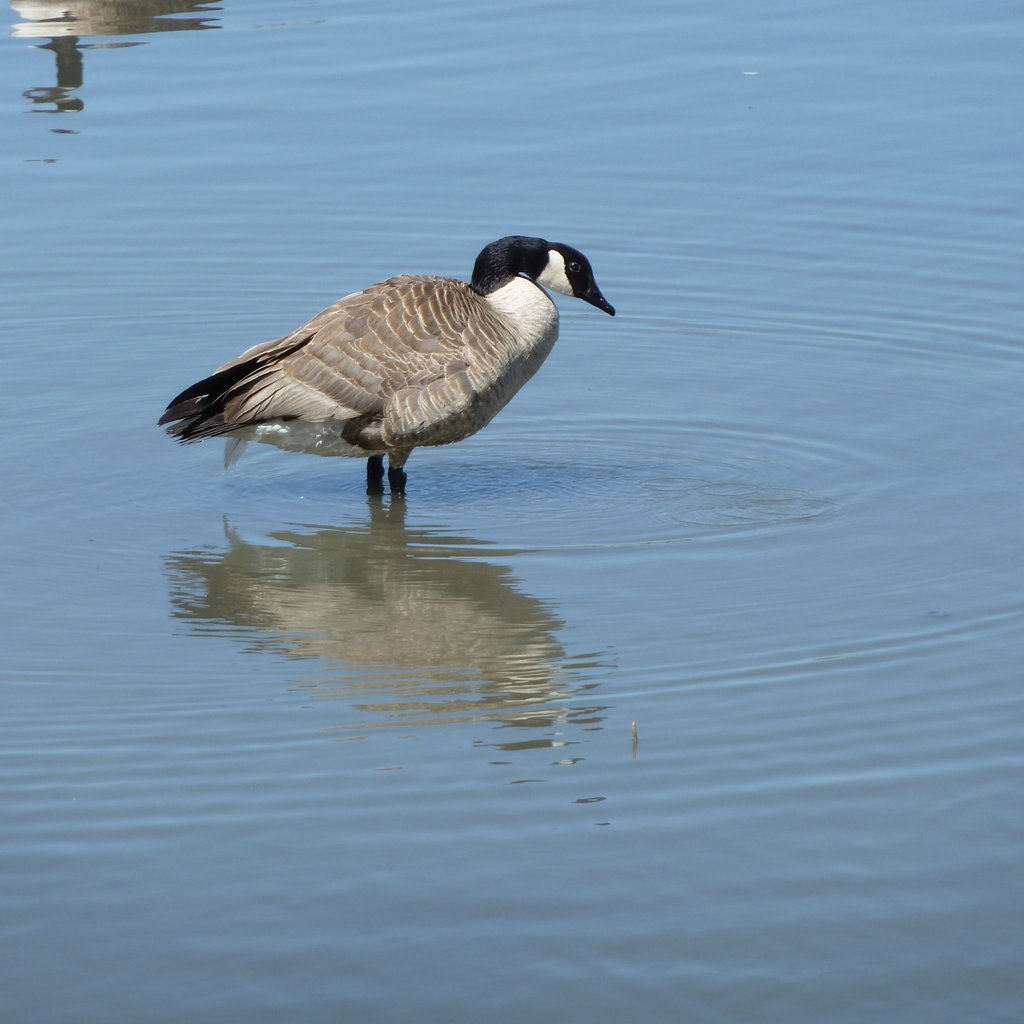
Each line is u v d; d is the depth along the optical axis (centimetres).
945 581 1288
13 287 2002
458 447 1642
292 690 1123
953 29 2717
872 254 2041
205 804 962
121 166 2294
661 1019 760
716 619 1229
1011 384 1734
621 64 2584
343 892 867
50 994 783
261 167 2281
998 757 1008
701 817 941
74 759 1018
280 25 2823
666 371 1809
